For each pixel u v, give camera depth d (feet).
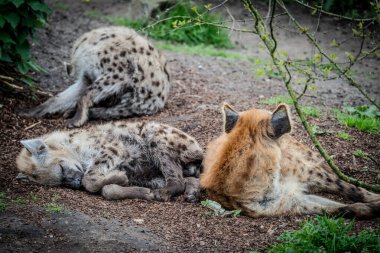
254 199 28.43
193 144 34.60
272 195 28.55
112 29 47.16
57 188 32.89
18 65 44.50
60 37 62.03
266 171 28.02
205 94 49.24
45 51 56.39
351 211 28.30
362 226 27.50
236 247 25.45
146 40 47.16
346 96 51.83
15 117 42.50
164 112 45.60
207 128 40.57
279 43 72.38
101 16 75.92
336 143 37.70
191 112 44.78
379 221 28.14
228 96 48.67
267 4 83.20
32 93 46.68
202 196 32.17
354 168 34.37
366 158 35.42
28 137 39.81
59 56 56.08
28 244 24.79
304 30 25.44
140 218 28.43
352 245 24.09
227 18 77.25
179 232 26.94
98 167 33.40
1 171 34.17
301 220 28.22
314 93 51.88
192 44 70.69
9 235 25.34
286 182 29.30
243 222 28.14
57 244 24.95
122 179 32.73
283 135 29.12
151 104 45.16
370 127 40.34
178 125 41.42
